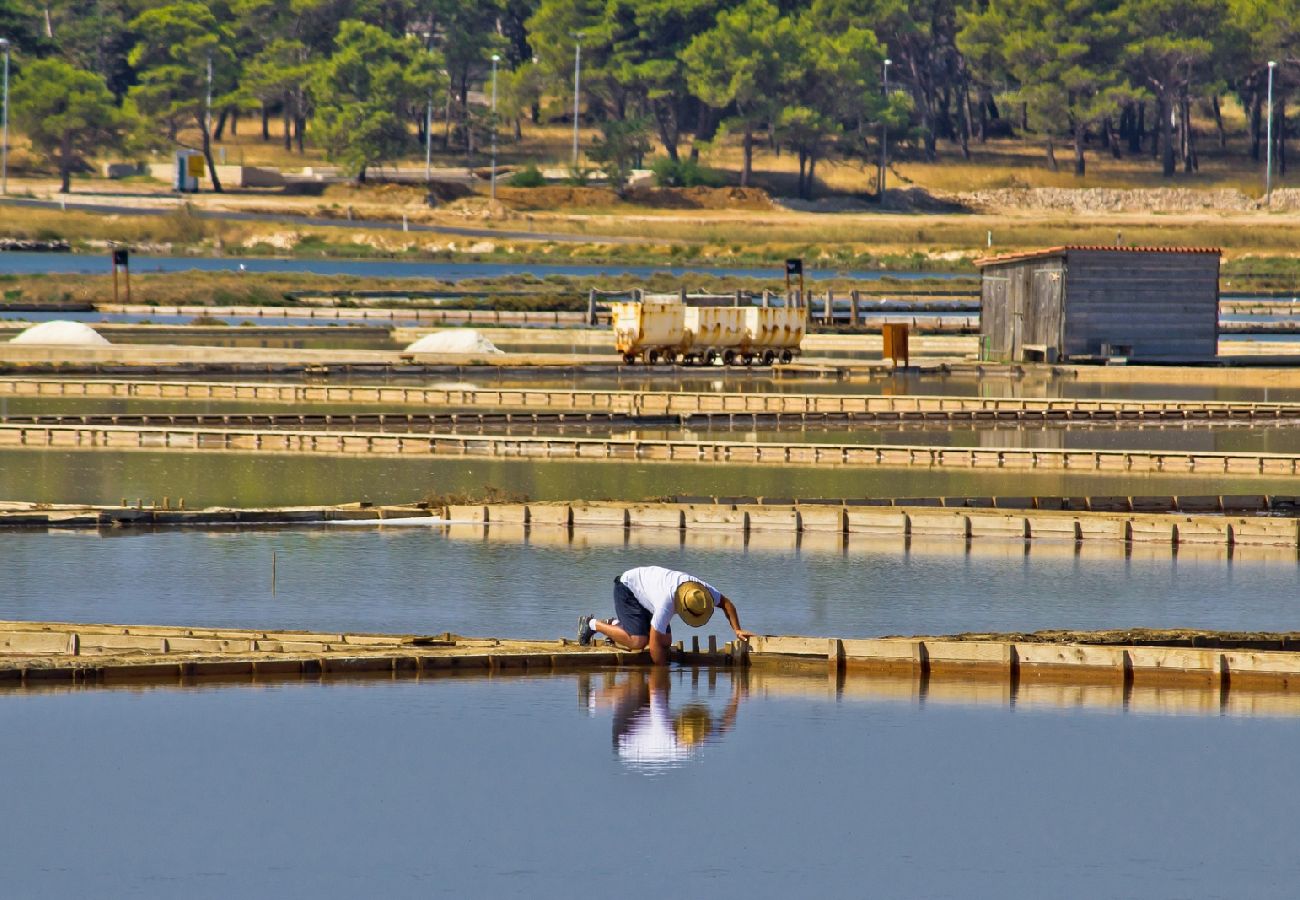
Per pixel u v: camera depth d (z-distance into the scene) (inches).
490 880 2188.7
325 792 2492.6
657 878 2199.8
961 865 2251.5
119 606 3550.7
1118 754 2701.8
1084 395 7588.6
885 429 6515.8
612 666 3169.3
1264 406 6796.3
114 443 5905.5
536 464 5556.1
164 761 2620.6
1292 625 3511.3
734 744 2731.3
